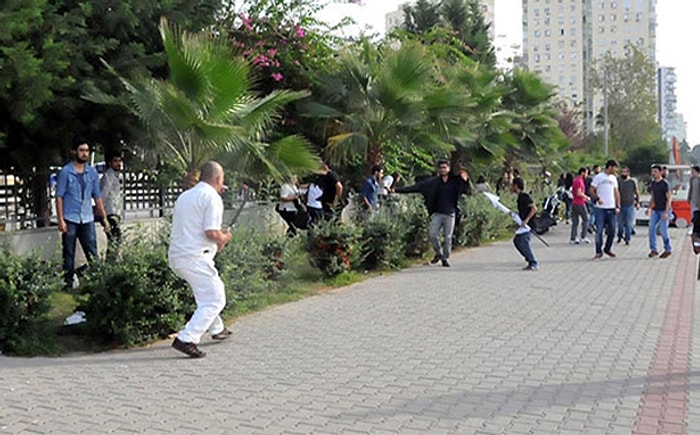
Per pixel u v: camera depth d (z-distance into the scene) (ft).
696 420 18.02
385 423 17.78
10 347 24.34
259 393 20.20
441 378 21.63
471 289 37.81
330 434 17.04
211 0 43.29
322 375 21.99
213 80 35.68
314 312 31.58
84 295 26.32
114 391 20.33
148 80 36.60
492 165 83.97
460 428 17.43
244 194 46.98
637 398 19.74
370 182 51.24
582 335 27.32
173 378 21.66
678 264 49.19
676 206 83.66
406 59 53.62
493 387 20.74
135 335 25.52
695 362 23.56
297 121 58.49
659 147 218.18
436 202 47.44
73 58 34.68
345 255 39.86
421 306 32.99
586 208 64.34
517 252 55.93
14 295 24.25
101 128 38.68
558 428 17.43
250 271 31.94
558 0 395.55
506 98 88.94
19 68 29.96
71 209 32.53
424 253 51.19
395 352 24.70
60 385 20.84
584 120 259.80
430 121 56.54
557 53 398.42
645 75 229.25
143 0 37.37
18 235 34.86
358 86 55.67
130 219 41.88
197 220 24.31
